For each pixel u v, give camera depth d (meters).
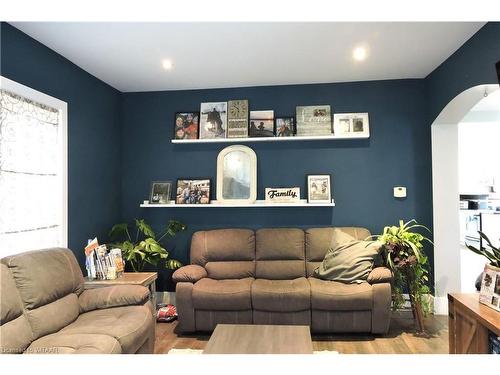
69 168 3.16
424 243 3.78
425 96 3.80
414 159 3.82
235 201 3.91
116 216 4.04
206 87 4.04
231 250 3.64
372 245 3.29
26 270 2.14
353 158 3.90
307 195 3.91
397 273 3.25
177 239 4.08
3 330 1.89
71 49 2.94
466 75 2.87
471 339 1.78
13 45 2.52
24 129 2.62
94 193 3.58
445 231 3.65
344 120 3.86
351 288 3.04
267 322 3.08
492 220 5.98
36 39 2.74
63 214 3.00
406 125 3.83
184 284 3.18
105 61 3.21
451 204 3.65
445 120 3.57
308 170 3.94
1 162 2.40
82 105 3.39
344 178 3.90
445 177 3.66
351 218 3.89
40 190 2.79
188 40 2.79
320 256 3.57
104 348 1.92
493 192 6.32
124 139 4.20
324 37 2.76
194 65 3.34
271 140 3.96
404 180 3.83
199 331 3.23
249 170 3.95
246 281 3.33
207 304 3.11
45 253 2.41
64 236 3.00
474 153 6.36
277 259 3.63
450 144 3.66
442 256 3.64
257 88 4.03
